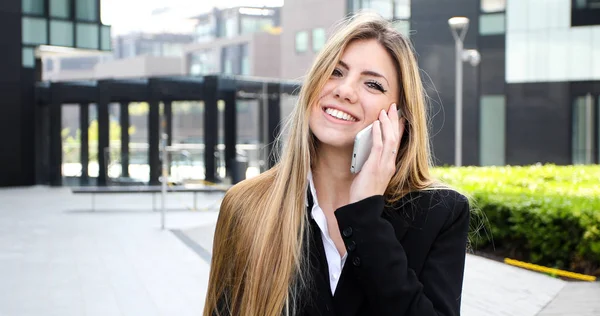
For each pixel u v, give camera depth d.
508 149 24.77
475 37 24.98
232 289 1.57
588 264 7.50
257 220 1.57
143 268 8.41
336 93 1.53
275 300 1.47
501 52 24.77
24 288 7.33
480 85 25.03
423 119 1.58
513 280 7.09
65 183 21.56
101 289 7.25
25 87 21.19
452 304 1.43
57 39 21.62
